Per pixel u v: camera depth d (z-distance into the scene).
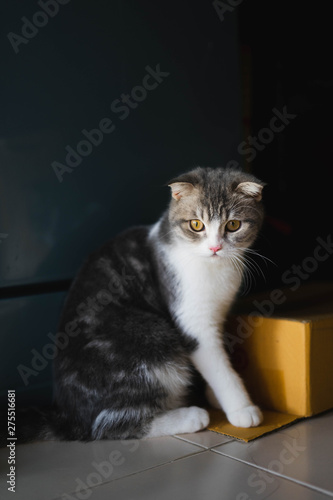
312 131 2.87
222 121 2.30
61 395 1.68
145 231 1.92
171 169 2.18
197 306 1.72
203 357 1.75
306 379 1.72
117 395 1.61
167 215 1.85
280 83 2.83
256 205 1.77
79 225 1.98
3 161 1.79
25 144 1.83
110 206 2.04
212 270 1.72
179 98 2.16
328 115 2.83
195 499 1.25
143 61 2.06
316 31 2.83
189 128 2.21
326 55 2.84
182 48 2.15
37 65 1.83
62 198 1.93
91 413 1.62
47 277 1.93
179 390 1.74
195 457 1.48
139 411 1.62
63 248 1.95
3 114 1.78
